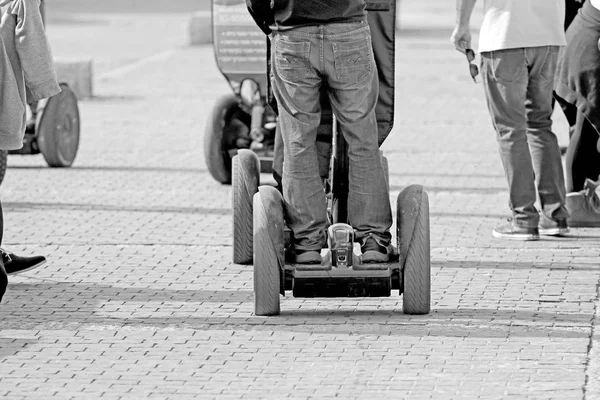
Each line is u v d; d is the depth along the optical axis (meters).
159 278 19.11
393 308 17.23
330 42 15.48
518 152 21.58
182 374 14.38
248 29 26.28
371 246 16.22
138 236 22.31
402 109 40.41
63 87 29.92
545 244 21.39
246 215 19.86
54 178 28.70
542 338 15.66
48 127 29.50
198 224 23.45
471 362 14.70
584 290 18.16
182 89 46.75
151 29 72.81
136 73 52.12
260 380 14.12
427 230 16.27
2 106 17.30
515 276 19.05
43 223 23.47
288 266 16.41
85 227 23.11
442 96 43.59
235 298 17.84
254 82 26.70
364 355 15.01
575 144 22.66
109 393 13.74
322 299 17.77
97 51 60.94
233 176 19.95
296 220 16.20
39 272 19.50
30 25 17.70
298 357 14.97
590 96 21.98
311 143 16.02
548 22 20.97
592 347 15.27
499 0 20.91
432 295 17.88
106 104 42.94
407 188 16.61
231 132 27.47
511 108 21.42
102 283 18.80
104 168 30.20
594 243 21.42
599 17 21.80
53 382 14.12
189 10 86.44
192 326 16.34
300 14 15.41
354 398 13.48
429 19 79.19
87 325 16.45
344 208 17.06
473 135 34.78
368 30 15.80
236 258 20.03
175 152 32.75
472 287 18.36
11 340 15.75
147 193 26.81
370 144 16.09
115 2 93.31
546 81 21.52
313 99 15.84
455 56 56.91
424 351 15.14
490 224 23.23
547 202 22.02
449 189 26.98
